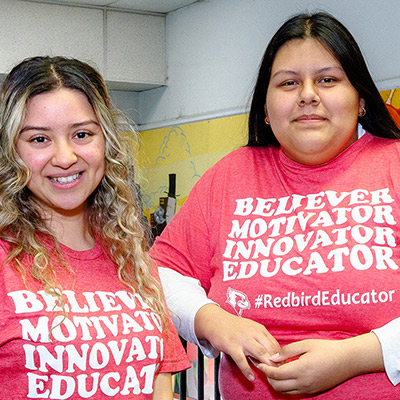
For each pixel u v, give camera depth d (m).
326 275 1.44
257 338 1.42
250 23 3.88
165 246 1.70
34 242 1.32
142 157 4.86
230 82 4.04
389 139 1.59
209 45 4.22
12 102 1.29
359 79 1.52
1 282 1.26
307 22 1.54
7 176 1.31
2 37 4.09
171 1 4.32
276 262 1.49
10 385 1.22
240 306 1.51
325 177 1.54
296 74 1.51
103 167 1.39
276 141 1.67
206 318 1.51
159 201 4.67
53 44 4.25
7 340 1.20
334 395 1.43
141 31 4.55
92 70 1.39
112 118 1.41
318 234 1.48
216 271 1.58
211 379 3.73
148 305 1.40
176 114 4.55
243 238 1.55
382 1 3.15
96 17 4.39
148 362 1.33
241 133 3.90
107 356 1.27
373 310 1.41
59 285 1.29
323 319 1.44
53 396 1.23
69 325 1.25
